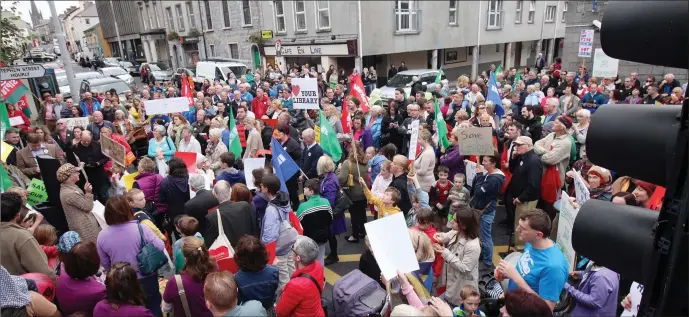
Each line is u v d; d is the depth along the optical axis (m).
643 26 1.46
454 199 5.48
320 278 3.42
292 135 8.54
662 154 1.51
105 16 54.78
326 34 22.16
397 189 5.31
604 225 1.76
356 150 6.34
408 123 8.59
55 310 3.21
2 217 3.68
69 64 13.09
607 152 1.68
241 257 3.52
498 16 26.78
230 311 2.93
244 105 9.46
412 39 22.27
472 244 4.00
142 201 4.80
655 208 4.27
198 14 31.98
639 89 10.91
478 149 5.38
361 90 10.19
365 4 20.14
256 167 6.27
